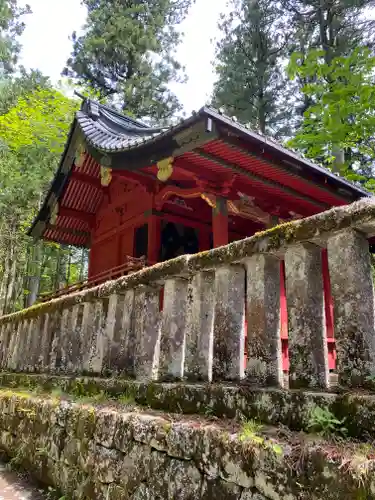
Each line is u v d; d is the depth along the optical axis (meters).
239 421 2.46
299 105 20.64
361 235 2.28
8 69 22.55
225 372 2.83
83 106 10.67
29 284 21.22
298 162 7.15
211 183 7.79
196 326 3.16
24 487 4.23
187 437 2.52
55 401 4.29
